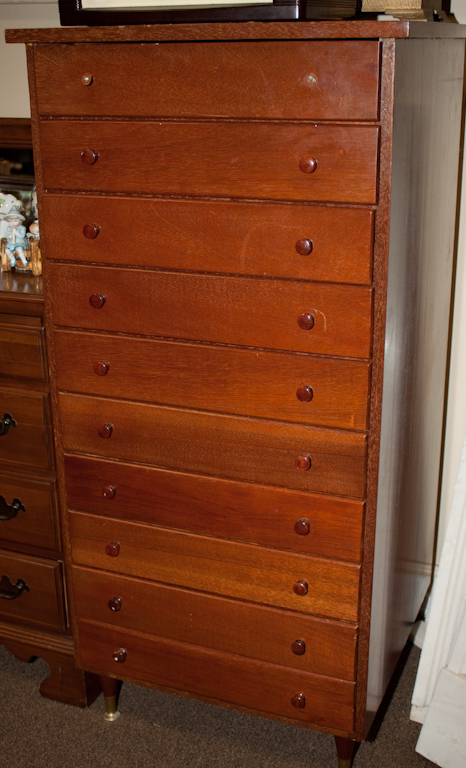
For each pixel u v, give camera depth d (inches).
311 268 56.7
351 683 66.5
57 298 66.5
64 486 73.0
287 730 78.6
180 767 73.9
